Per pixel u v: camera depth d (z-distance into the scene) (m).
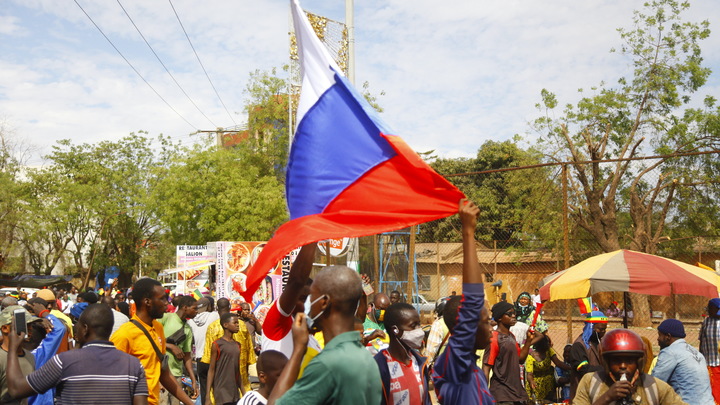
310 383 2.57
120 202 46.16
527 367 8.86
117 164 47.16
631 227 29.11
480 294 3.31
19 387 4.27
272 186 35.41
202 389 9.10
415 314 4.04
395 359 4.00
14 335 4.41
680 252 27.08
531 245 27.47
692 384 5.87
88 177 46.72
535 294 19.62
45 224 42.16
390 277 18.70
